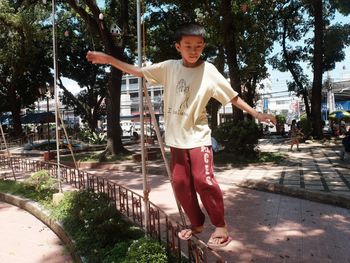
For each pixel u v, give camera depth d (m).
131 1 18.83
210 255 5.22
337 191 8.51
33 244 6.49
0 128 12.44
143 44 4.64
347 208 7.57
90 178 9.22
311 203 8.12
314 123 22.89
